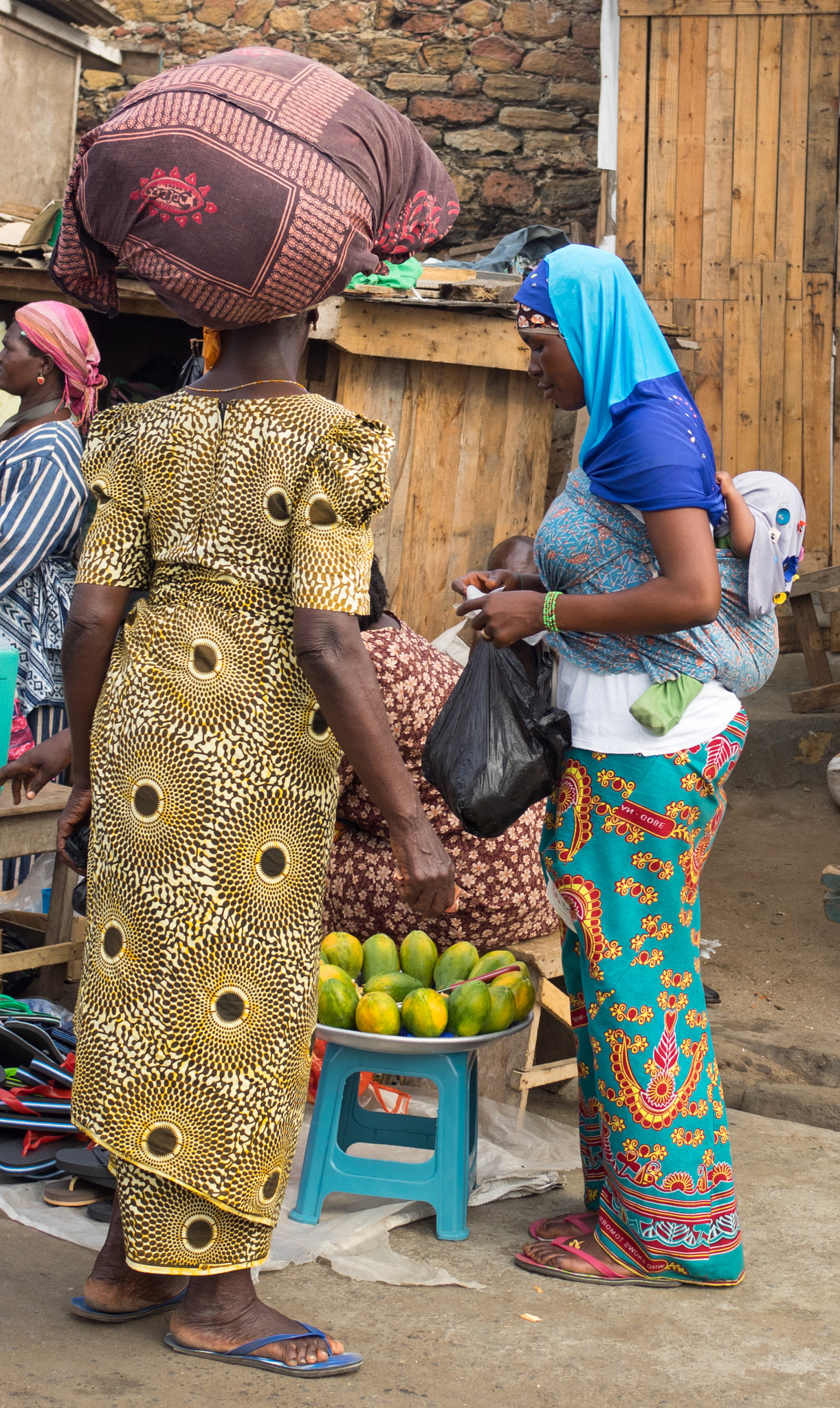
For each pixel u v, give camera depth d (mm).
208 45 8805
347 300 4742
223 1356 2168
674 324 7750
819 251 7629
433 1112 3291
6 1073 3039
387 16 8695
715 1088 2555
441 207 2145
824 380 7695
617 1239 2559
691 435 2400
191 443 2074
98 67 6898
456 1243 2697
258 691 2049
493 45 8664
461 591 2824
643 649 2479
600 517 2498
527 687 2582
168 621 2078
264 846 2057
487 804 2529
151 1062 2043
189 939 2031
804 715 6414
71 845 2508
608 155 7742
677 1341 2336
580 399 2516
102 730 2127
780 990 4332
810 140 7582
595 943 2510
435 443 5047
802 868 5387
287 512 2023
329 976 2742
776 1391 2186
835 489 7719
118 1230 2254
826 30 7508
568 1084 3660
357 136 2002
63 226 2145
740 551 2527
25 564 3867
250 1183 2072
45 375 4117
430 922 3252
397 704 3139
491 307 4809
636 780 2482
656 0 7578
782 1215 2867
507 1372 2209
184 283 1981
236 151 1924
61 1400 2037
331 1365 2150
